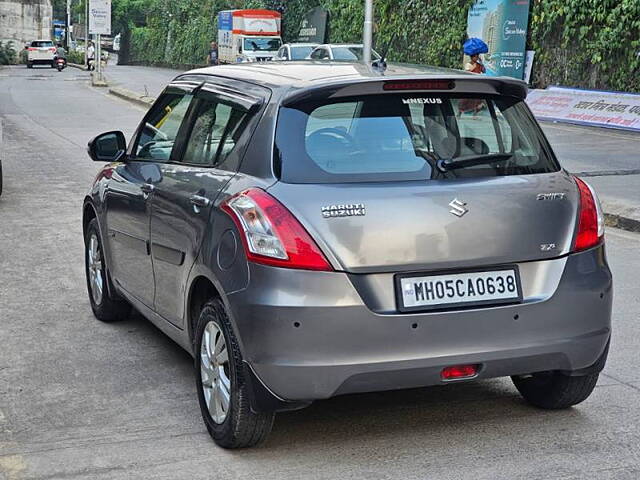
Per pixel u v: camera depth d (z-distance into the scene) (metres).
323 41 45.31
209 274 5.00
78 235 11.14
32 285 8.84
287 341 4.55
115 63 99.31
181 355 6.78
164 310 5.96
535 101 25.48
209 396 5.18
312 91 4.91
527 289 4.86
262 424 4.90
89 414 5.63
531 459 4.91
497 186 4.91
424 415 5.52
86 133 23.36
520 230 4.86
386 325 4.60
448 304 4.71
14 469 4.85
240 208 4.79
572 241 4.96
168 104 6.52
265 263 4.61
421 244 4.69
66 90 42.53
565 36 26.03
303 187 4.73
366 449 5.05
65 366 6.54
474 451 5.01
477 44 22.30
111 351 6.88
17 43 87.88
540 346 4.84
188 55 73.38
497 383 6.08
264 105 5.10
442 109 5.05
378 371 4.62
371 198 4.70
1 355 6.79
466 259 4.76
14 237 11.01
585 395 5.43
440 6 32.94
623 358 6.59
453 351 4.70
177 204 5.56
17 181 15.45
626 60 24.03
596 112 22.89
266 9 55.00
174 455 5.00
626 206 12.24
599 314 4.98
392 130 4.93
